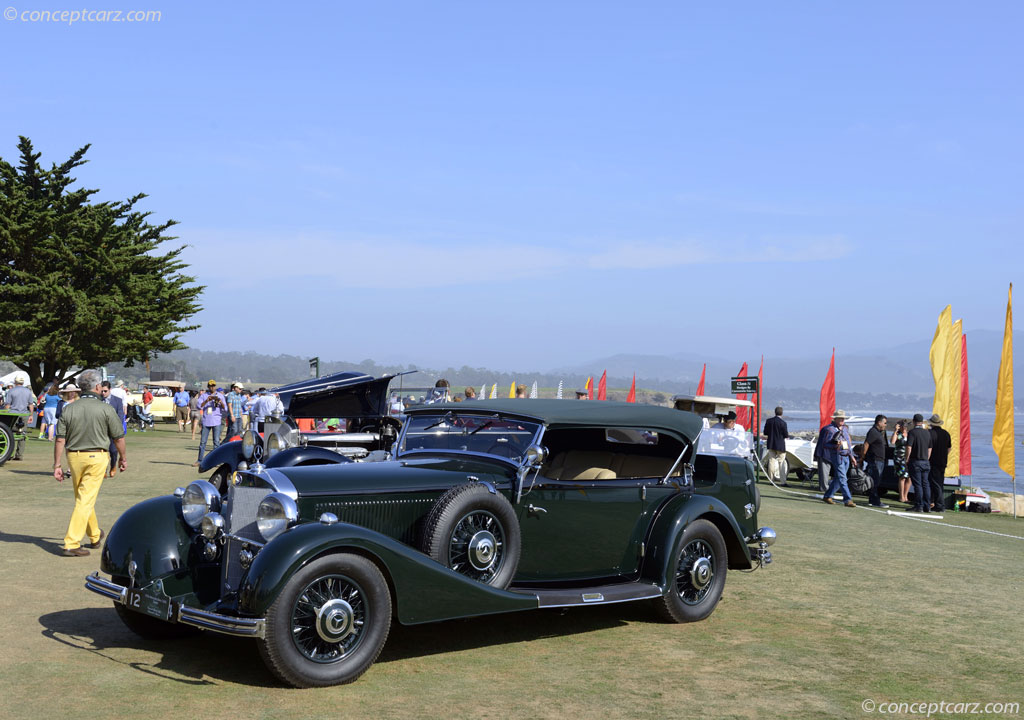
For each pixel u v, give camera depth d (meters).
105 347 38.84
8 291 36.88
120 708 4.71
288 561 5.07
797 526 13.79
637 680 5.49
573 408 7.00
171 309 42.12
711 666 5.86
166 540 6.18
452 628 6.74
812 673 5.76
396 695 5.05
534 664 5.80
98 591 5.98
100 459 9.01
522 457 6.54
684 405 21.66
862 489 19.06
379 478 6.03
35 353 36.56
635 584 6.90
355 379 13.02
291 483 5.67
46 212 36.62
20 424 19.19
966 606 8.19
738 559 7.70
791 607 7.84
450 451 7.06
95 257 38.78
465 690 5.18
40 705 4.73
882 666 6.00
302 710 4.73
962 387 20.77
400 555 5.46
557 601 6.23
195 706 4.77
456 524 5.89
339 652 5.30
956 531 14.72
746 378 23.70
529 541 6.48
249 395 23.78
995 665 6.13
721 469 7.86
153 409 48.31
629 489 7.05
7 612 6.76
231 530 5.92
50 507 12.38
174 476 17.02
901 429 20.03
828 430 18.39
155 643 6.11
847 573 9.71
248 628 4.97
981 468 61.81
